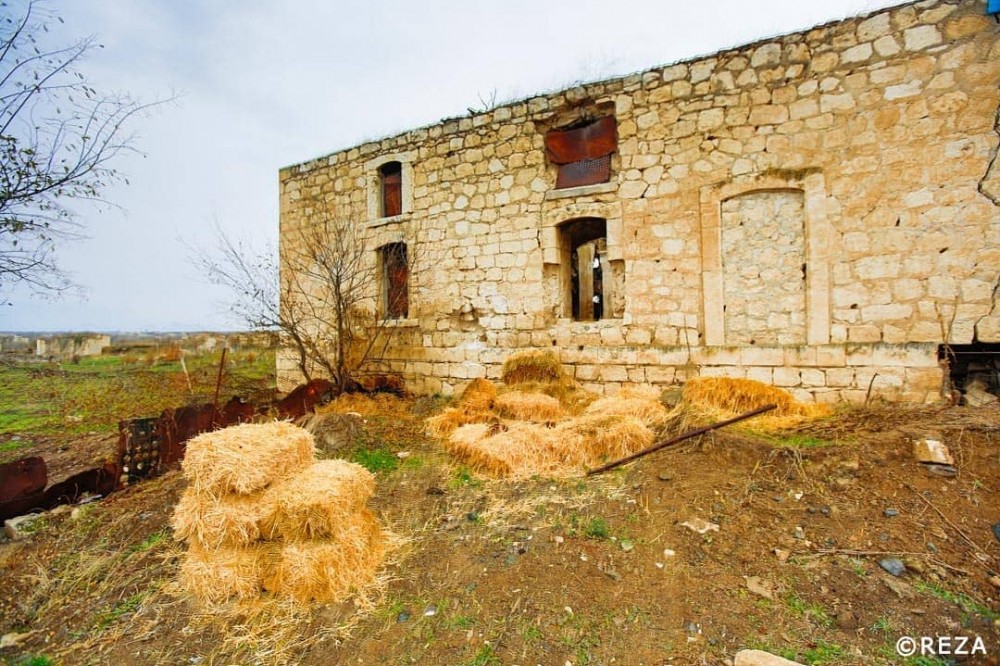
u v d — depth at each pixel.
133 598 3.43
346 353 8.88
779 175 6.02
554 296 7.66
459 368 8.25
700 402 5.55
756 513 3.74
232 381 11.38
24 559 3.97
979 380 5.49
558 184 7.55
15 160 5.00
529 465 4.82
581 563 3.40
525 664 2.64
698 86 6.45
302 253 10.20
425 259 8.59
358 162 9.41
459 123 8.23
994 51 5.12
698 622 2.85
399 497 4.59
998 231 5.15
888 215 5.58
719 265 6.38
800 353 5.94
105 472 5.13
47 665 2.88
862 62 5.65
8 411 9.67
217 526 3.44
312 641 2.93
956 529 3.33
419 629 2.95
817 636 2.71
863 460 4.06
